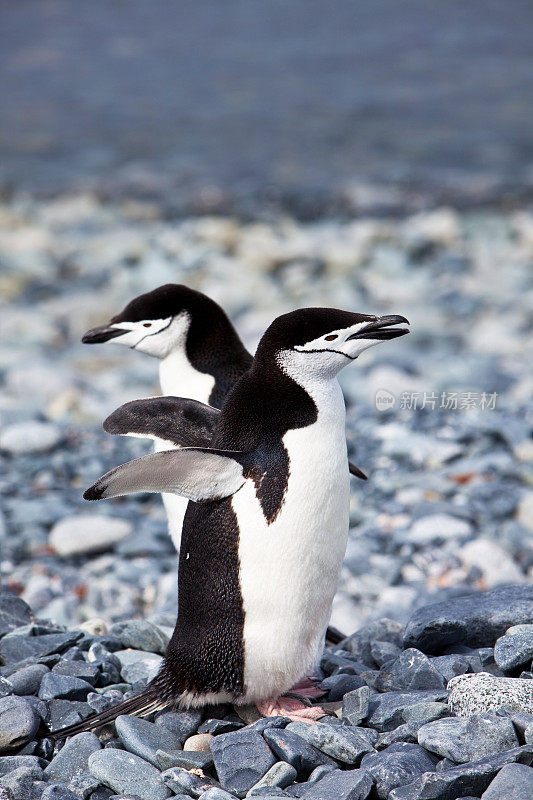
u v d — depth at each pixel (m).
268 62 63.16
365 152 41.44
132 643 6.79
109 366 18.84
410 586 9.81
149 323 7.05
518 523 10.93
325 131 45.66
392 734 5.14
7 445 13.79
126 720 5.39
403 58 62.84
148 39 71.69
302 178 37.25
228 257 26.55
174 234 29.08
